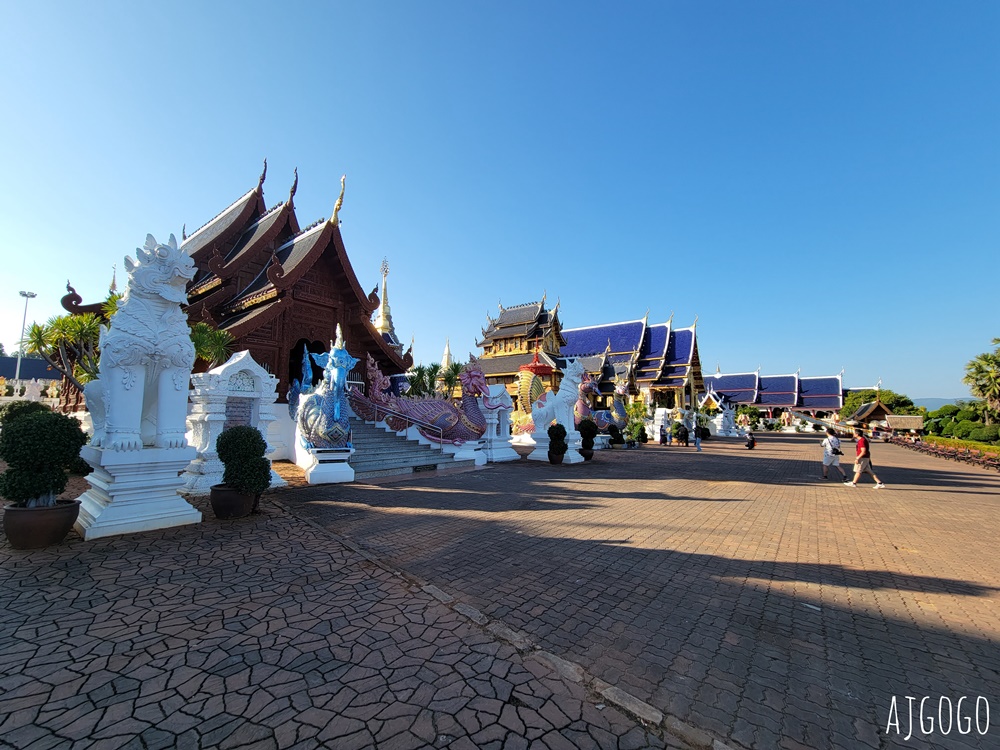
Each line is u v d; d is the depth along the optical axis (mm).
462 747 2525
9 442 5473
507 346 46062
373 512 8328
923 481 15430
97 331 14344
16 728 2551
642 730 2738
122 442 6383
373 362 17172
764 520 8836
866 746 2684
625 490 11836
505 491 11117
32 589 4434
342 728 2641
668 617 4387
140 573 4949
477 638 3787
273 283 14945
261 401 10453
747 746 2643
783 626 4273
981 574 5852
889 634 4164
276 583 4820
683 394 47062
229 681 3059
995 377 35938
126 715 2686
